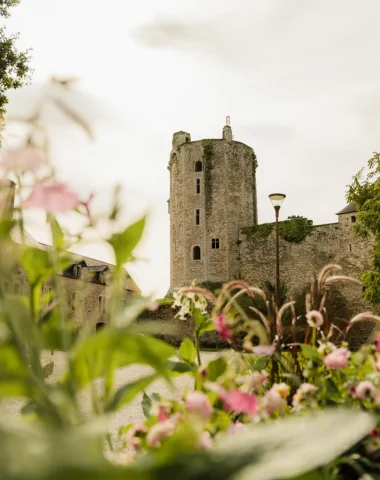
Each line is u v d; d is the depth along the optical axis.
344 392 1.90
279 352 2.17
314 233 39.56
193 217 43.53
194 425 0.70
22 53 14.27
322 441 0.65
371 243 36.81
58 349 1.08
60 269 1.15
